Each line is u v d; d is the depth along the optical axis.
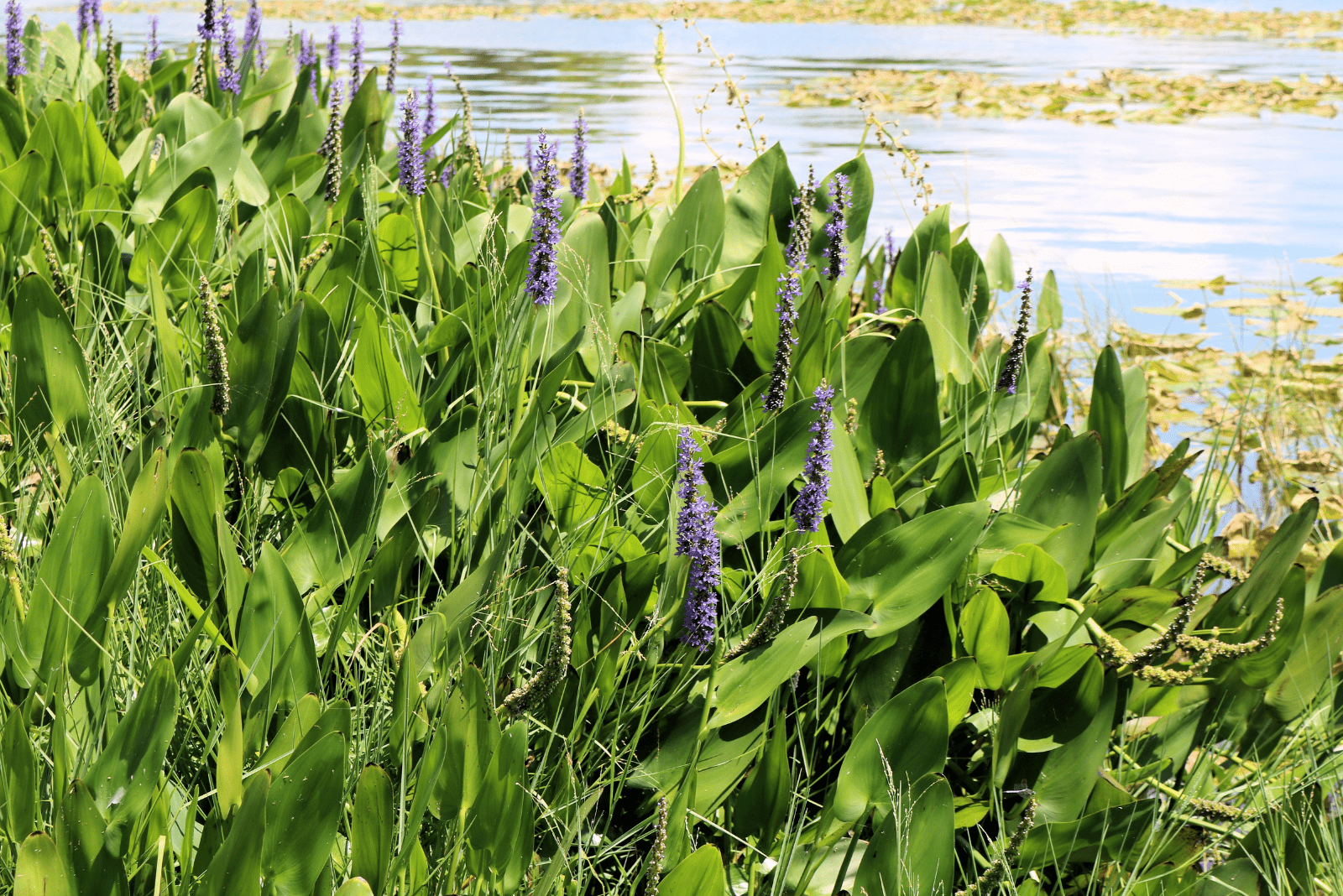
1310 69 15.95
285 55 3.63
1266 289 5.66
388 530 1.83
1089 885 1.75
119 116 3.50
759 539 1.89
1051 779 1.78
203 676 1.54
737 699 1.59
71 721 1.45
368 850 1.26
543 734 1.62
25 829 1.26
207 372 1.88
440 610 1.58
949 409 2.29
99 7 3.81
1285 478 3.81
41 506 1.81
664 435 1.83
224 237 2.58
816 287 1.94
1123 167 8.72
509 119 9.05
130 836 1.28
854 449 2.02
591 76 12.80
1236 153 9.54
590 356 2.13
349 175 2.82
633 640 1.63
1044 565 1.82
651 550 1.77
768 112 10.73
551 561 1.66
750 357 2.17
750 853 1.61
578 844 1.50
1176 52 18.62
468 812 1.34
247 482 1.92
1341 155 9.45
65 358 1.78
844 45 19.08
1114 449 2.14
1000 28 24.88
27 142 2.53
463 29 21.02
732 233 2.56
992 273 3.21
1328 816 1.87
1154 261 6.09
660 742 1.64
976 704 1.90
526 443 1.80
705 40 2.60
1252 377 4.65
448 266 2.34
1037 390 2.37
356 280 2.13
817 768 1.83
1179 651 1.87
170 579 1.52
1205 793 1.95
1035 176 8.20
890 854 1.45
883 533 1.75
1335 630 1.95
